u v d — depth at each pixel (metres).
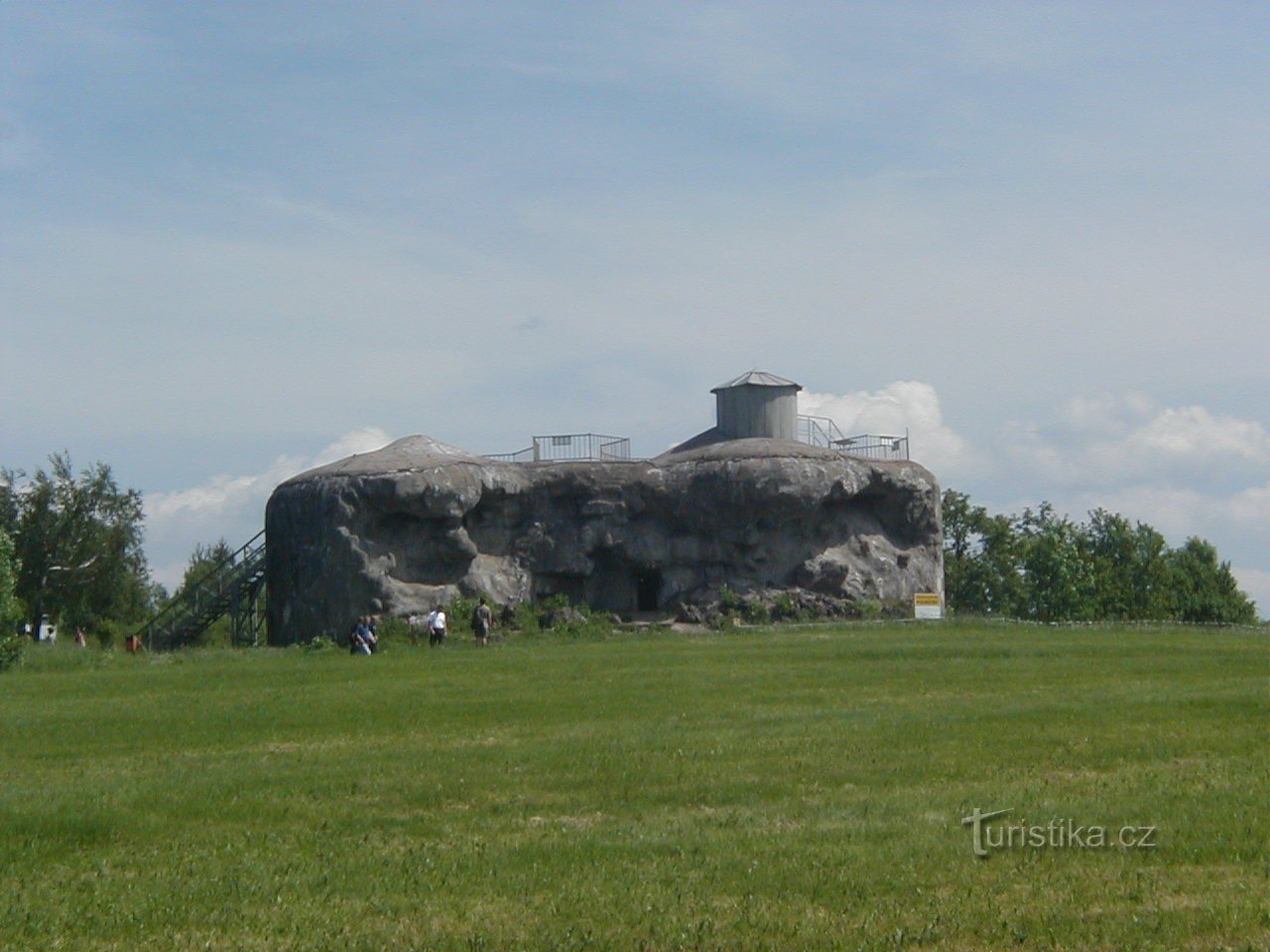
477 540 72.00
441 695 32.72
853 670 36.78
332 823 17.88
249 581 73.88
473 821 17.98
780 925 13.39
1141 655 39.94
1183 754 21.64
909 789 19.27
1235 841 15.88
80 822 17.56
